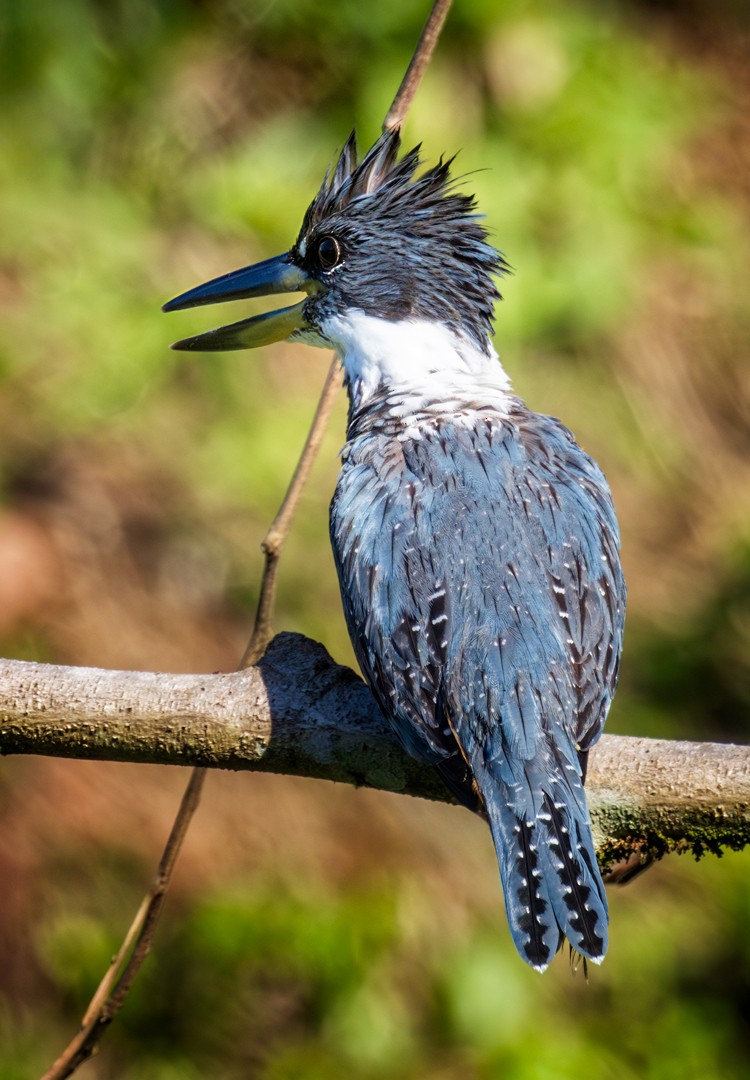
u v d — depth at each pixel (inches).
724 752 230.8
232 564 476.7
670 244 559.5
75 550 472.4
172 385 507.8
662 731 467.8
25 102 546.9
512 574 238.2
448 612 236.1
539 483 254.8
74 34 552.4
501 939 429.1
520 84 546.9
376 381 291.7
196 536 480.4
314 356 517.7
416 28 549.0
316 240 299.7
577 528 248.5
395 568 243.6
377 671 237.8
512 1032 418.6
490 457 260.7
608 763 232.7
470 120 539.5
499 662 228.8
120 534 478.9
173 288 520.7
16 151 540.7
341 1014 416.5
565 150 544.7
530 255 528.4
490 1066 413.1
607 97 561.9
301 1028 416.8
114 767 439.2
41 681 242.7
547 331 526.6
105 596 465.4
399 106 294.5
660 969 432.8
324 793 443.5
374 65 546.0
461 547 242.2
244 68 558.3
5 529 467.8
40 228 529.3
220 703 240.8
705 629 492.4
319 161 541.3
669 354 541.0
